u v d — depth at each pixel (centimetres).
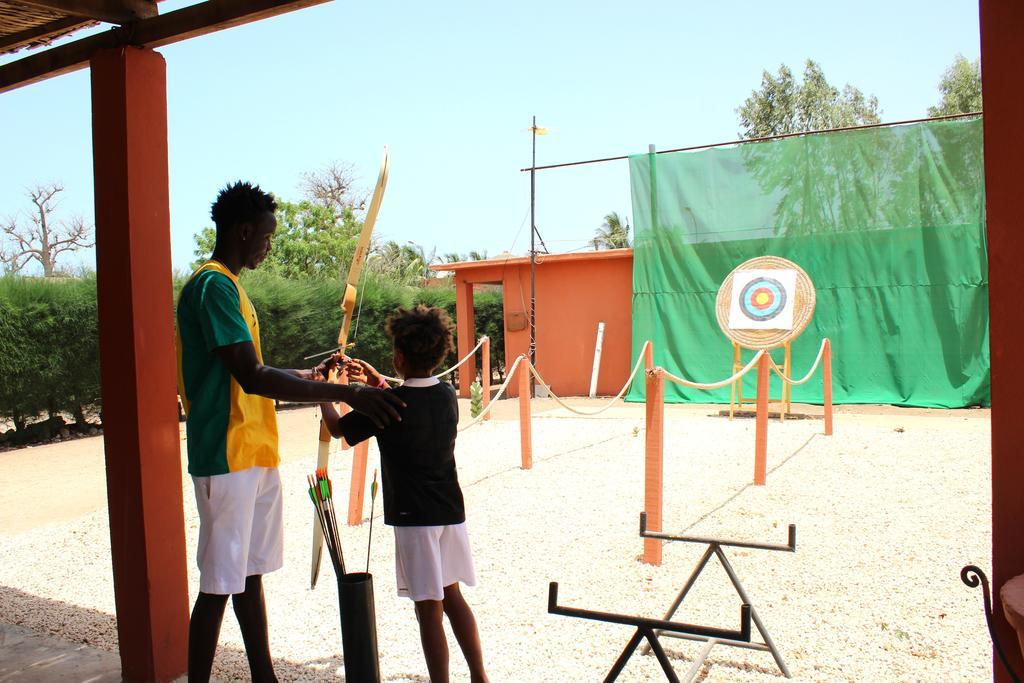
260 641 297
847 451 838
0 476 921
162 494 334
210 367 281
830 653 355
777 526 565
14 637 396
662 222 1362
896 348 1248
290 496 716
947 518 571
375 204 291
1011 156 209
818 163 1280
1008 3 207
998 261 211
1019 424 211
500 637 382
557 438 980
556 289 1573
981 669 335
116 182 326
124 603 335
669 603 423
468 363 1705
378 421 266
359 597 264
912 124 1229
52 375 1220
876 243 1256
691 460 812
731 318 1189
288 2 299
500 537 558
